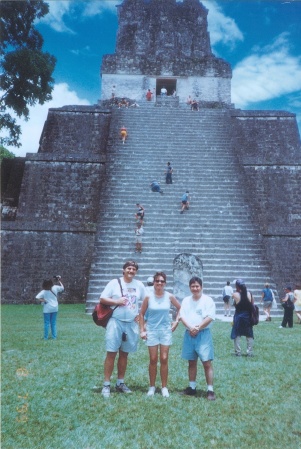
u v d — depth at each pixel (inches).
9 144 848.3
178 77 1389.0
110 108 1091.3
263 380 253.9
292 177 927.7
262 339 412.5
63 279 773.3
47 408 201.0
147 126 1018.7
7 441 166.2
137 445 163.3
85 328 465.4
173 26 1508.4
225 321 558.6
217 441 167.6
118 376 230.8
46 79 831.1
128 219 775.1
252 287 674.2
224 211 802.8
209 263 705.0
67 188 891.4
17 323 499.8
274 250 796.0
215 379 255.9
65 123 1066.7
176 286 550.6
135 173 874.8
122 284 229.1
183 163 909.2
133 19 1509.6
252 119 1091.3
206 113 1081.4
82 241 797.2
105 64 1382.9
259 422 187.3
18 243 784.3
